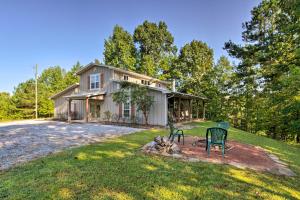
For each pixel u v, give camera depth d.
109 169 4.45
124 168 4.53
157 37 36.19
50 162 4.95
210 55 33.03
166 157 5.59
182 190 3.53
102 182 3.76
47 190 3.43
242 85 21.81
